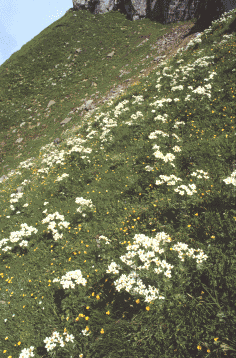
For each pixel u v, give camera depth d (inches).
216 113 315.3
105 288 154.0
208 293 117.7
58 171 460.8
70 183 370.6
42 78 1349.7
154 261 135.8
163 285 126.6
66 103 1090.7
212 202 178.9
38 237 277.0
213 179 207.8
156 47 1097.4
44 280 202.4
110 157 383.9
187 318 111.7
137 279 131.7
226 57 454.0
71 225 269.6
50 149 719.7
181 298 119.0
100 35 1524.4
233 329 99.0
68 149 556.7
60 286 181.8
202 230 161.2
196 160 248.5
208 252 136.7
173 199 205.9
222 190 181.3
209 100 349.7
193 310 114.1
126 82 957.2
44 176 483.2
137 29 1448.1
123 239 204.1
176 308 116.0
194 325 108.0
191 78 473.1
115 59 1259.8
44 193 392.8
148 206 224.5
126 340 117.4
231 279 115.3
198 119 331.3
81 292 158.9
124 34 1461.6
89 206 272.4
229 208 163.8
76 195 339.6
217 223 157.5
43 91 1254.3
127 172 312.5
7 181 633.6
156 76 690.2
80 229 249.6
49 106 1122.0
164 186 230.1
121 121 512.4
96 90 1060.5
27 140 976.9
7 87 1318.9
